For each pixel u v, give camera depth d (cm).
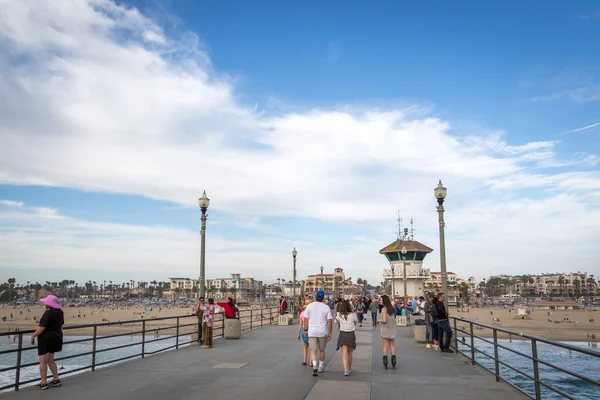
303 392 938
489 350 4984
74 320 11750
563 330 7569
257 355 1501
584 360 4428
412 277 6988
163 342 5178
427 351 1633
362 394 920
